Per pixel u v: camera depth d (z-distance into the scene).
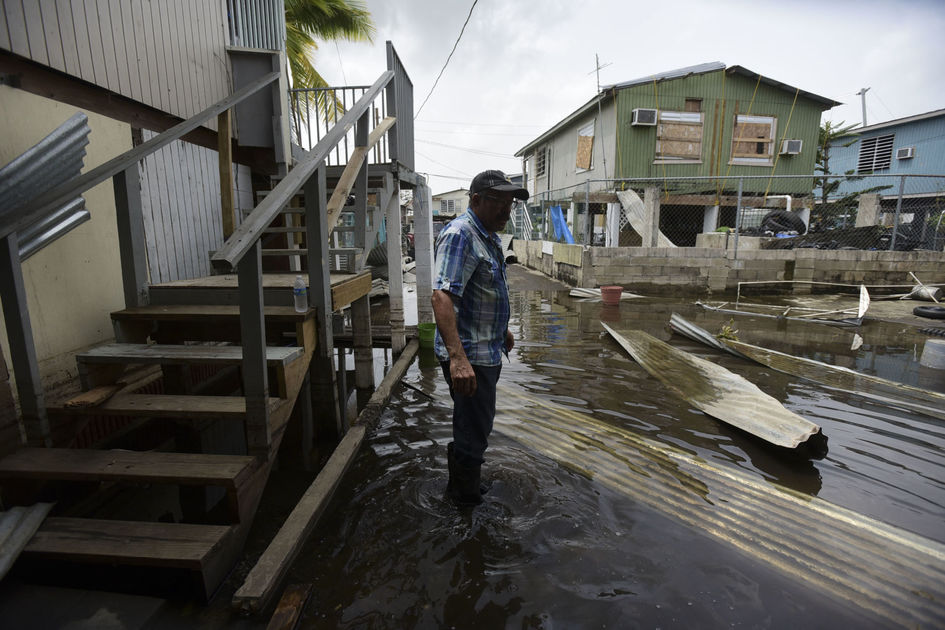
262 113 4.96
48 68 2.84
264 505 2.71
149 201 3.91
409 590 2.01
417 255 6.77
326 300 3.00
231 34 5.04
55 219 2.70
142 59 3.69
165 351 2.56
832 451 3.25
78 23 3.06
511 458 3.13
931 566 2.15
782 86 14.45
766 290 11.02
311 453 3.19
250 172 5.67
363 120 3.88
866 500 2.68
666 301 9.98
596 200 12.47
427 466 3.06
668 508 2.59
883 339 6.57
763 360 5.37
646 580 2.06
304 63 11.76
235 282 3.30
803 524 2.45
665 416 3.85
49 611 1.80
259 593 1.84
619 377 4.84
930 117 17.00
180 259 4.35
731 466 3.04
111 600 1.87
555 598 1.96
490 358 2.42
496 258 2.39
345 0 10.98
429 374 5.07
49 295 2.69
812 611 1.90
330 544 2.30
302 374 2.75
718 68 14.18
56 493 2.32
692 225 16.02
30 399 2.23
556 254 13.52
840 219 14.91
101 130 3.17
